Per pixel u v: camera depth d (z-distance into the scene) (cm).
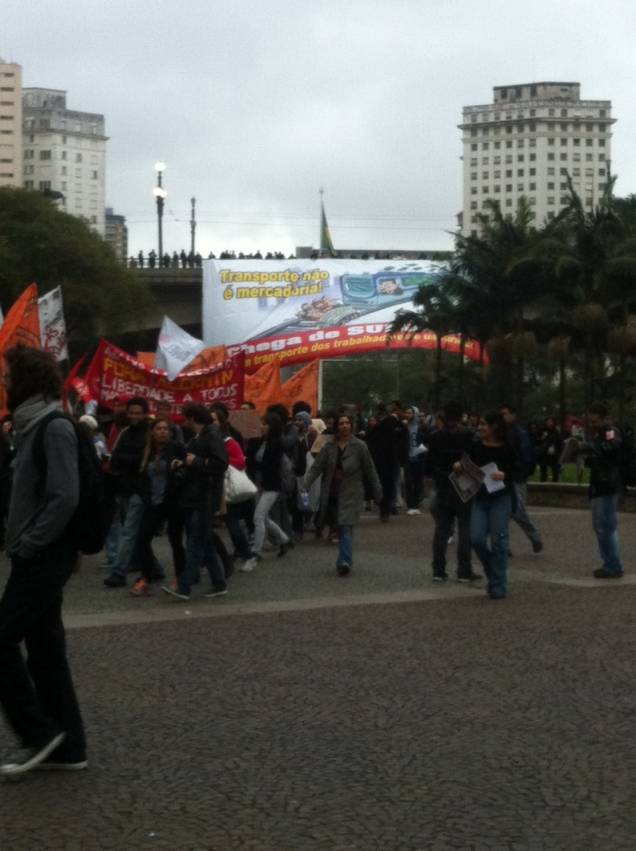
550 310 4462
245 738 859
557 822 686
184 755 818
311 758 810
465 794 735
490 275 4412
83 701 964
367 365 7838
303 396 3025
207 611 1401
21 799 727
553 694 984
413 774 775
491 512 1495
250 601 1480
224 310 6034
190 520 1482
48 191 7175
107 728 885
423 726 890
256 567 1816
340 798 728
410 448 2775
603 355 4831
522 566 1839
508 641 1209
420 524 2541
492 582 1499
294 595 1531
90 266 6412
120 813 702
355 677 1048
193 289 7694
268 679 1041
